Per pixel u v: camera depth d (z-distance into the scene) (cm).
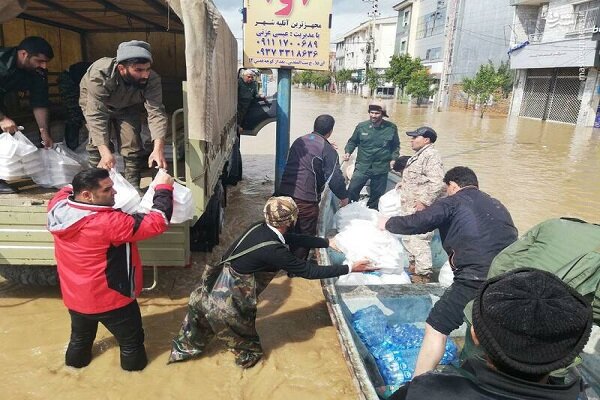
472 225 298
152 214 277
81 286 269
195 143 344
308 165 454
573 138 1781
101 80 336
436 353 286
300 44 587
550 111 2614
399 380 302
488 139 1703
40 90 383
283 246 299
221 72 448
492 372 116
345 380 318
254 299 307
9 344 333
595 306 220
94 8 564
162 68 791
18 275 366
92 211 259
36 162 362
